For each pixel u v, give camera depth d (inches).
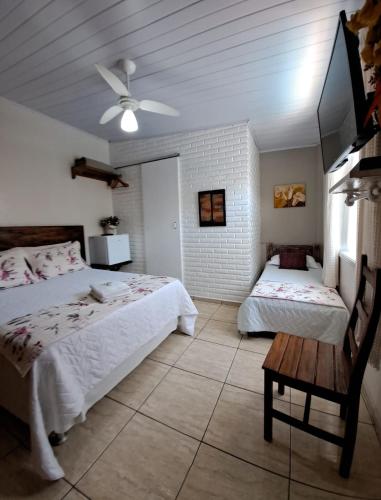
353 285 79.0
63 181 122.3
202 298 134.5
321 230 141.9
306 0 51.4
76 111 107.1
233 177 118.9
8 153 98.8
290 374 44.3
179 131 127.6
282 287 98.7
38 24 57.7
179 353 82.1
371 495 39.4
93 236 138.8
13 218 101.4
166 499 39.8
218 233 126.1
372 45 28.2
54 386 44.0
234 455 46.7
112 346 57.7
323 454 46.4
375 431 50.5
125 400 61.6
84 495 40.6
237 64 73.0
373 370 53.8
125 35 61.3
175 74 77.8
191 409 58.3
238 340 90.0
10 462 46.3
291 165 146.5
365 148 50.9
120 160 149.9
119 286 73.4
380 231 46.1
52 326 51.9
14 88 87.6
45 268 97.3
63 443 49.8
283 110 102.2
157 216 139.5
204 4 52.4
